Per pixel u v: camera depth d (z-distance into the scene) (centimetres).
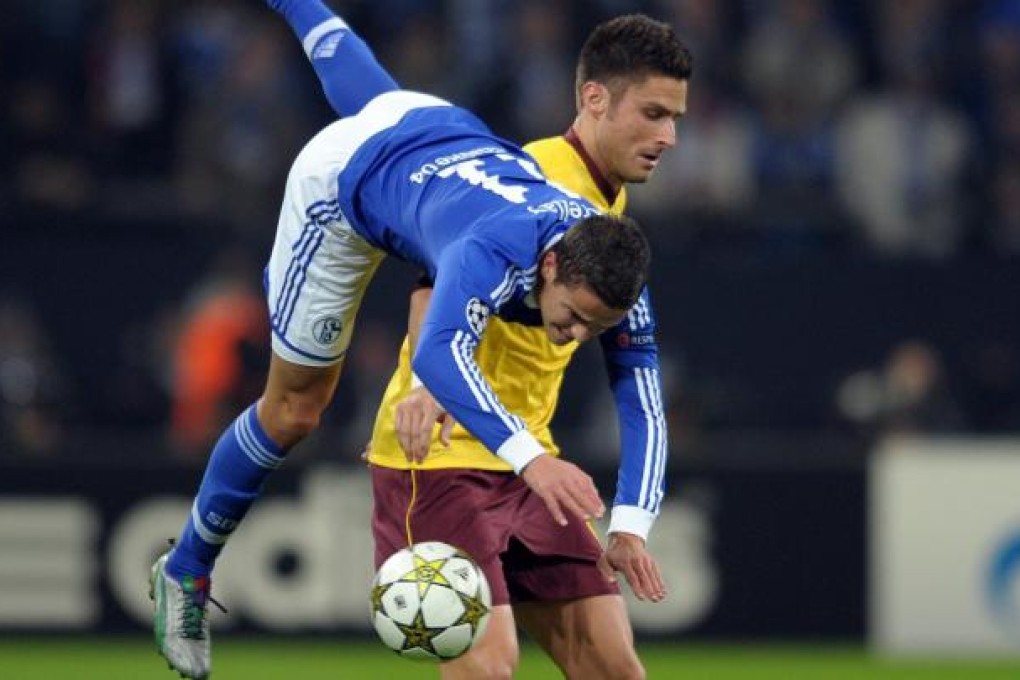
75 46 5059
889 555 4056
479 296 1855
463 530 2164
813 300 4600
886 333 4616
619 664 2175
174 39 5038
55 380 4488
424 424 1906
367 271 2170
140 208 4769
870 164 4962
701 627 4025
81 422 4506
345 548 3962
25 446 4250
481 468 2181
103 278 4550
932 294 4616
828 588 4047
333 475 3969
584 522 2208
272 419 2228
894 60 5159
